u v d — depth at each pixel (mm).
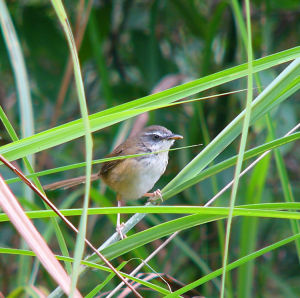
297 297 11008
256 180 7312
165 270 11438
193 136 11445
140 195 9906
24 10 12203
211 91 12039
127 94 12336
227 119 12078
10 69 12203
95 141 13086
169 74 12664
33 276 6734
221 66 12117
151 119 10945
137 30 12836
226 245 4289
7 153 4750
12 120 12484
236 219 11305
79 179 9492
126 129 10328
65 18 4297
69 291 3855
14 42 6496
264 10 12398
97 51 10805
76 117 12828
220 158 10953
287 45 13242
